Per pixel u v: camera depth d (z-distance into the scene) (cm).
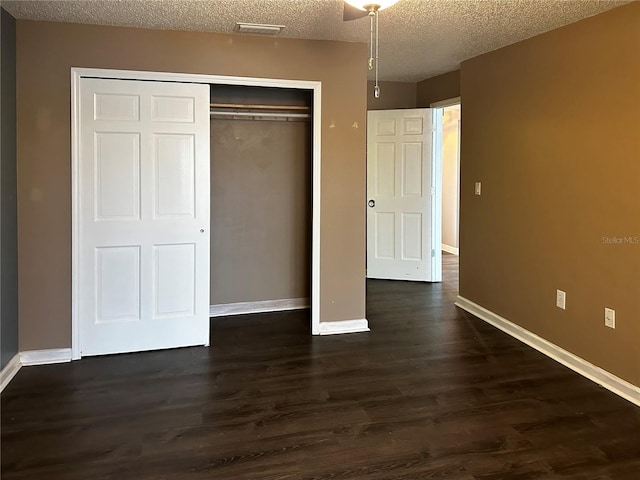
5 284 316
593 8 299
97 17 324
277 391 305
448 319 451
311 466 227
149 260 366
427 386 312
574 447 242
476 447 243
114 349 363
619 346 302
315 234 403
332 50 391
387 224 602
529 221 383
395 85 611
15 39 326
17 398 293
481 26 344
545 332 370
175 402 290
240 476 219
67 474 220
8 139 317
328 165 400
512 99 398
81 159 345
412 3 299
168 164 363
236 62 369
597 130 313
